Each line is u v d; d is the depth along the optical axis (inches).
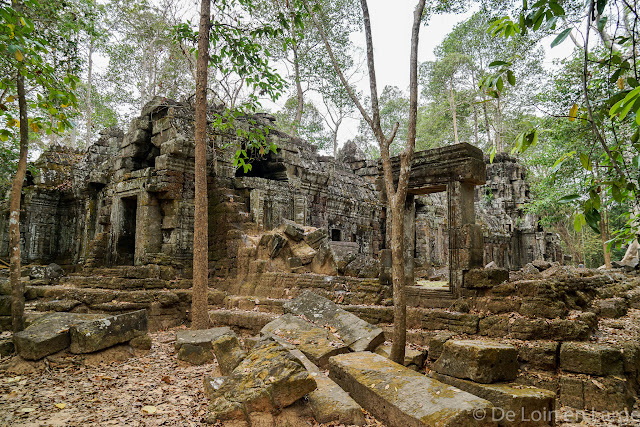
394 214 230.4
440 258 860.6
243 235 475.5
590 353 211.0
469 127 1480.1
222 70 411.8
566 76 622.5
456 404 156.6
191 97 555.5
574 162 620.7
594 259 1336.1
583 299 282.4
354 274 392.5
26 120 305.9
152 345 331.0
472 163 311.1
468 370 192.5
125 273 456.8
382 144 240.7
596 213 118.3
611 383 203.3
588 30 107.9
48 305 393.7
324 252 438.9
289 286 406.6
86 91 953.5
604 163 140.3
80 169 727.1
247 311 388.8
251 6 394.6
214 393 189.2
